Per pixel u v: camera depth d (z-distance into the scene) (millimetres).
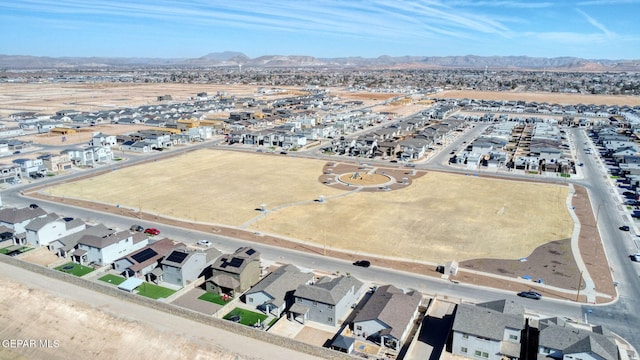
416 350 50531
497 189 114188
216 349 49281
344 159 150250
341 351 49500
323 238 82375
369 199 105688
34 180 119750
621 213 95312
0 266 69062
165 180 121312
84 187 113812
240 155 155875
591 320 55906
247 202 102875
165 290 63719
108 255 71188
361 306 59562
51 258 73812
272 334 50625
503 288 64312
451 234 84125
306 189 113750
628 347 50406
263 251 76625
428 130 188875
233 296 61781
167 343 50625
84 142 172250
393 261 73125
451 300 60938
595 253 75438
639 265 71125
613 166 138250
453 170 134750
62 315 56250
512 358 48062
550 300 60750
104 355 50250
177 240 80812
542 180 122812
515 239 81562
